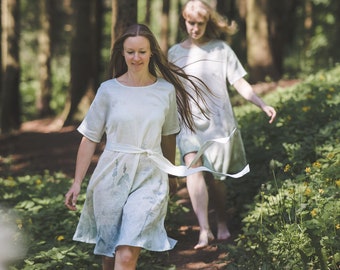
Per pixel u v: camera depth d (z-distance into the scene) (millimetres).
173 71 5676
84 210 5395
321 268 5379
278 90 12445
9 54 18656
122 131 5254
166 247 5176
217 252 6906
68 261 6203
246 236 6379
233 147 7129
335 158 6797
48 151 14664
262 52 18844
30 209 7520
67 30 30875
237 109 12227
